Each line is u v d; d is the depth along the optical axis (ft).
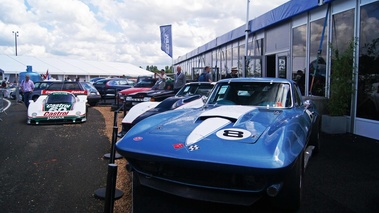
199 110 12.46
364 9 20.59
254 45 41.06
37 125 26.81
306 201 9.78
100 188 10.98
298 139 8.89
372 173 12.64
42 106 28.53
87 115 33.96
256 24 37.91
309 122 12.09
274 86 13.28
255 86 13.53
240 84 13.83
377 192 10.56
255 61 37.29
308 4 26.05
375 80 19.60
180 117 11.12
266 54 37.27
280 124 9.50
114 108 39.55
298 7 27.71
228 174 7.98
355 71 20.81
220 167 7.45
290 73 31.37
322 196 10.21
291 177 8.25
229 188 8.04
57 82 43.62
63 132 23.12
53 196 10.42
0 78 90.68
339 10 23.13
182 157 7.86
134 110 18.47
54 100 29.45
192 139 8.59
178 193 8.62
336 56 21.21
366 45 20.42
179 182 8.52
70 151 16.92
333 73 21.35
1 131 23.66
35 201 9.98
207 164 7.56
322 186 11.16
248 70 37.11
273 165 7.16
